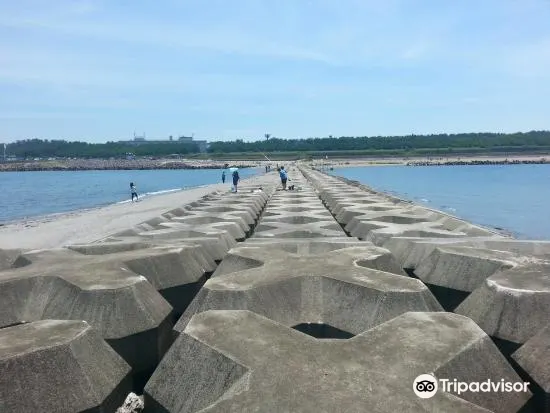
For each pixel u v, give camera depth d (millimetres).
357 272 6742
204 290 6199
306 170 73125
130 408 4906
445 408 3363
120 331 5922
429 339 4383
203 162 133250
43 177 93000
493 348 4434
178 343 4637
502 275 6500
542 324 5559
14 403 4004
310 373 3807
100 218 27328
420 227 11953
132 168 121000
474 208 34750
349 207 17078
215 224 12734
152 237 11266
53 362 4312
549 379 4277
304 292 6461
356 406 3375
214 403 3492
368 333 4520
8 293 6645
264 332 4574
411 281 6242
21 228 23344
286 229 11891
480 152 132750
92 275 6867
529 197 42875
